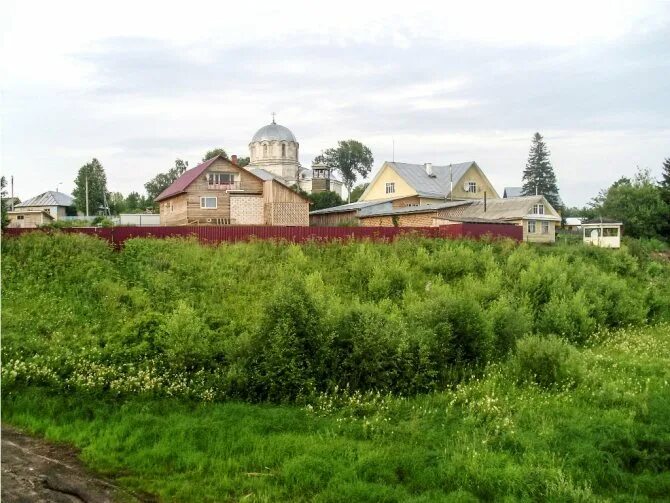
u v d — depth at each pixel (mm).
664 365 11289
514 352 11500
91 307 13125
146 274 15656
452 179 49625
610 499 6277
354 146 88625
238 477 6543
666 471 7102
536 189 77000
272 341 9422
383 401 8945
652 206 43688
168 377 9398
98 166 79562
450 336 10695
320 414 8516
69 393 8812
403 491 6285
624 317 16625
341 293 16047
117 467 6695
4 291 13555
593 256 24797
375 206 42781
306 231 22500
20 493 5832
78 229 19734
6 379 8727
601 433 7738
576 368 10086
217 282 15602
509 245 23281
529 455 7137
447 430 8039
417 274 18031
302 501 6102
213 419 8078
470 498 6184
